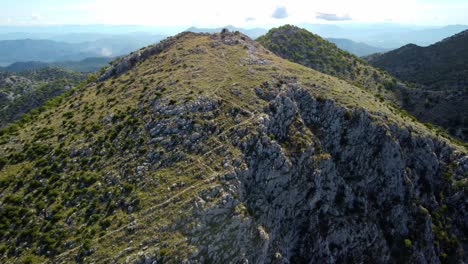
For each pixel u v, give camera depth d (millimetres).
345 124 75062
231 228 50844
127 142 65312
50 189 58938
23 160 68250
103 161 62812
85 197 56250
